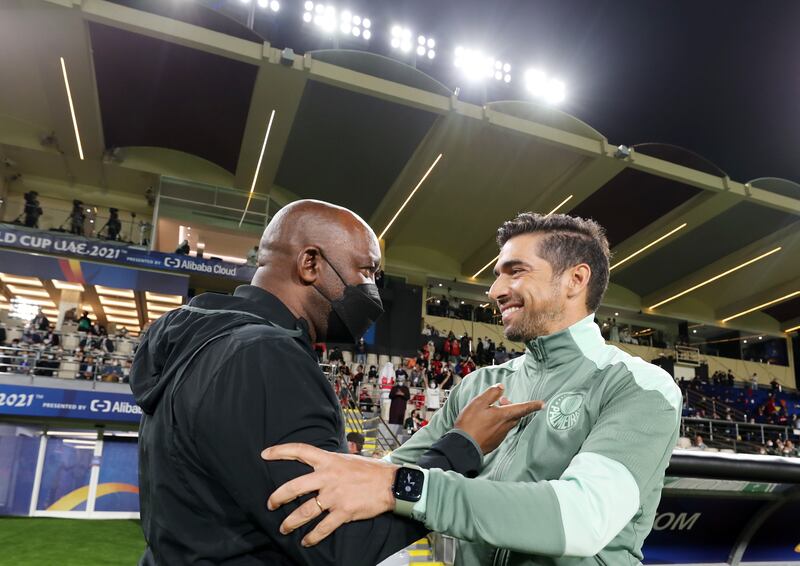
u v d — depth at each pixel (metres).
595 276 1.32
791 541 2.27
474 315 22.66
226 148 17.11
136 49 13.80
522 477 1.16
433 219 21.09
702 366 23.88
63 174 17.89
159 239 17.77
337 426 0.99
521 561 1.07
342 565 0.81
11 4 12.21
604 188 18.80
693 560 2.17
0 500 10.02
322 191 19.41
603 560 1.05
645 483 0.98
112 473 10.74
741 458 1.76
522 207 20.12
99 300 16.53
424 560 5.82
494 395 1.09
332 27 19.27
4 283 15.25
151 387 1.06
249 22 17.53
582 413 1.14
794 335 27.05
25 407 10.25
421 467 0.95
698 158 17.94
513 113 17.09
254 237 17.98
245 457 0.86
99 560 7.04
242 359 0.92
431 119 16.14
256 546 0.90
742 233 20.98
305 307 1.17
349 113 16.02
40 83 14.77
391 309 19.23
